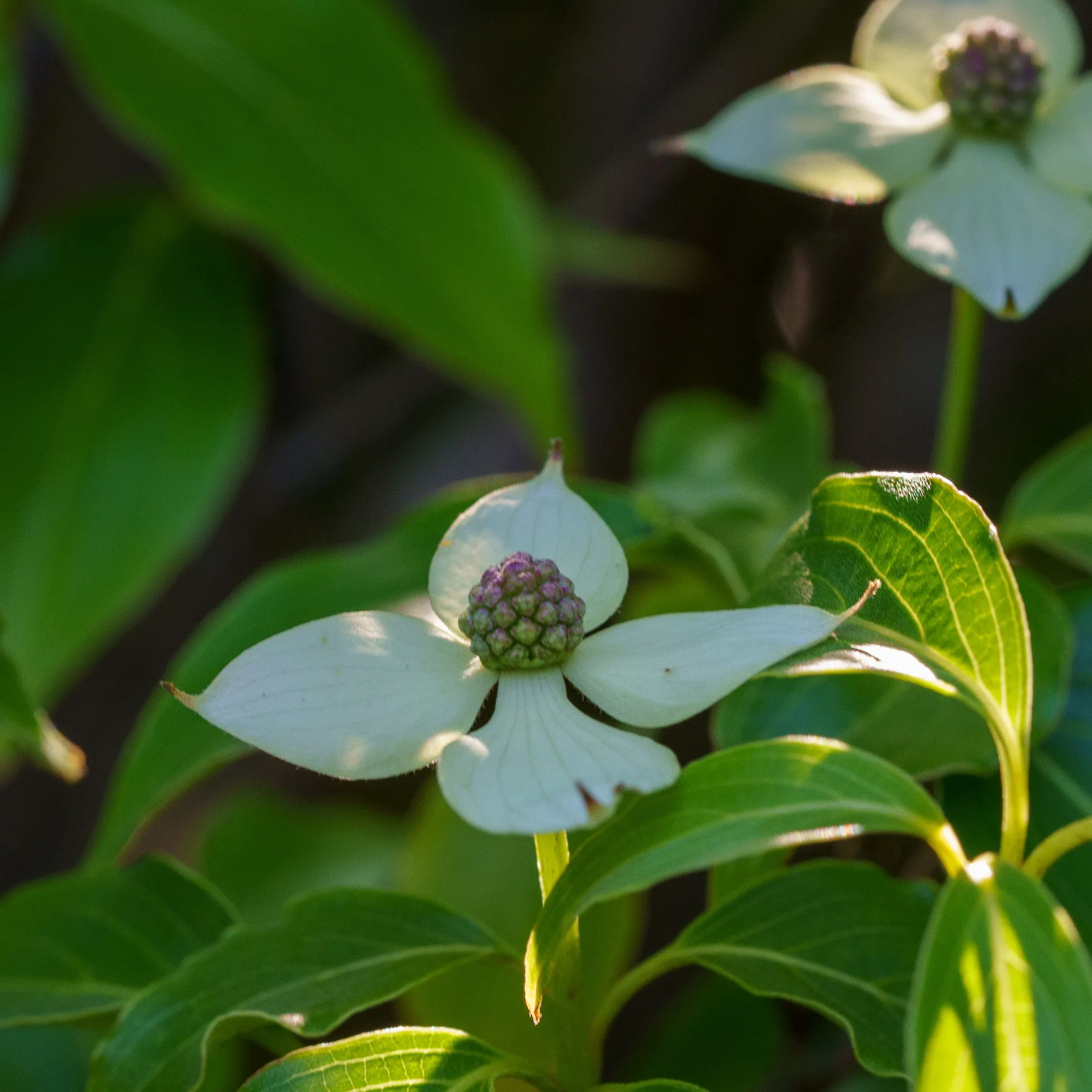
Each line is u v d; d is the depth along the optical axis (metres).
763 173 0.75
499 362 0.88
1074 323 1.06
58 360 0.93
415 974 0.71
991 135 0.75
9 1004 0.73
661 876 0.68
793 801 0.68
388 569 0.75
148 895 0.74
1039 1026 0.67
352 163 0.86
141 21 0.85
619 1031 0.95
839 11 1.07
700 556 0.75
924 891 0.71
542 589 0.70
